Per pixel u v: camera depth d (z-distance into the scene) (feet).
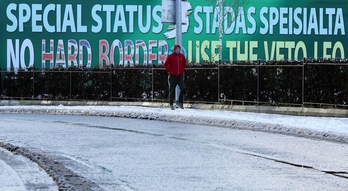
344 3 212.84
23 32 197.88
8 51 197.36
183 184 49.14
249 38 208.64
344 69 113.39
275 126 91.40
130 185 48.62
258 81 127.13
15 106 145.48
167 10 130.52
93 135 83.35
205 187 47.96
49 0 199.21
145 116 115.24
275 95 124.36
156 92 143.84
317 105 117.08
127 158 62.49
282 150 68.95
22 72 162.61
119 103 149.28
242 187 47.96
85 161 60.23
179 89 130.00
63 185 47.93
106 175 52.80
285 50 210.38
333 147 71.77
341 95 113.60
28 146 70.69
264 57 209.15
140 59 203.72
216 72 135.03
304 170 55.77
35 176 52.60
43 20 198.90
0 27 196.85
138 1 203.62
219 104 133.69
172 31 205.05
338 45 212.64
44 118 114.01
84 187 47.55
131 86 148.87
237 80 131.03
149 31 204.23
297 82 120.78
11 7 197.67
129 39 203.21
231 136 82.84
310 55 210.79
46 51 199.00
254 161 60.95
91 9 201.26
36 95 160.86
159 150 68.44
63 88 158.30
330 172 54.75
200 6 206.59
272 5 209.67
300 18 210.59
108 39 202.08
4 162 60.39
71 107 136.56
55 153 65.41
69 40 200.23
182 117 108.58
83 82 155.74
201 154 65.51
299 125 89.81
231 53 207.62
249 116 107.76
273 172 54.70
